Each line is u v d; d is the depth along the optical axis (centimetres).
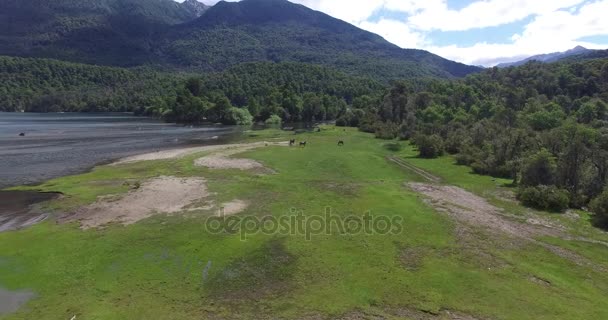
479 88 12206
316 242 2402
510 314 1672
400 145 7225
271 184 3878
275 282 1922
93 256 2156
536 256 2319
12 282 1880
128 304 1708
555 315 1667
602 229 2898
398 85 10869
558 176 3856
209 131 9775
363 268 2067
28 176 4206
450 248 2367
